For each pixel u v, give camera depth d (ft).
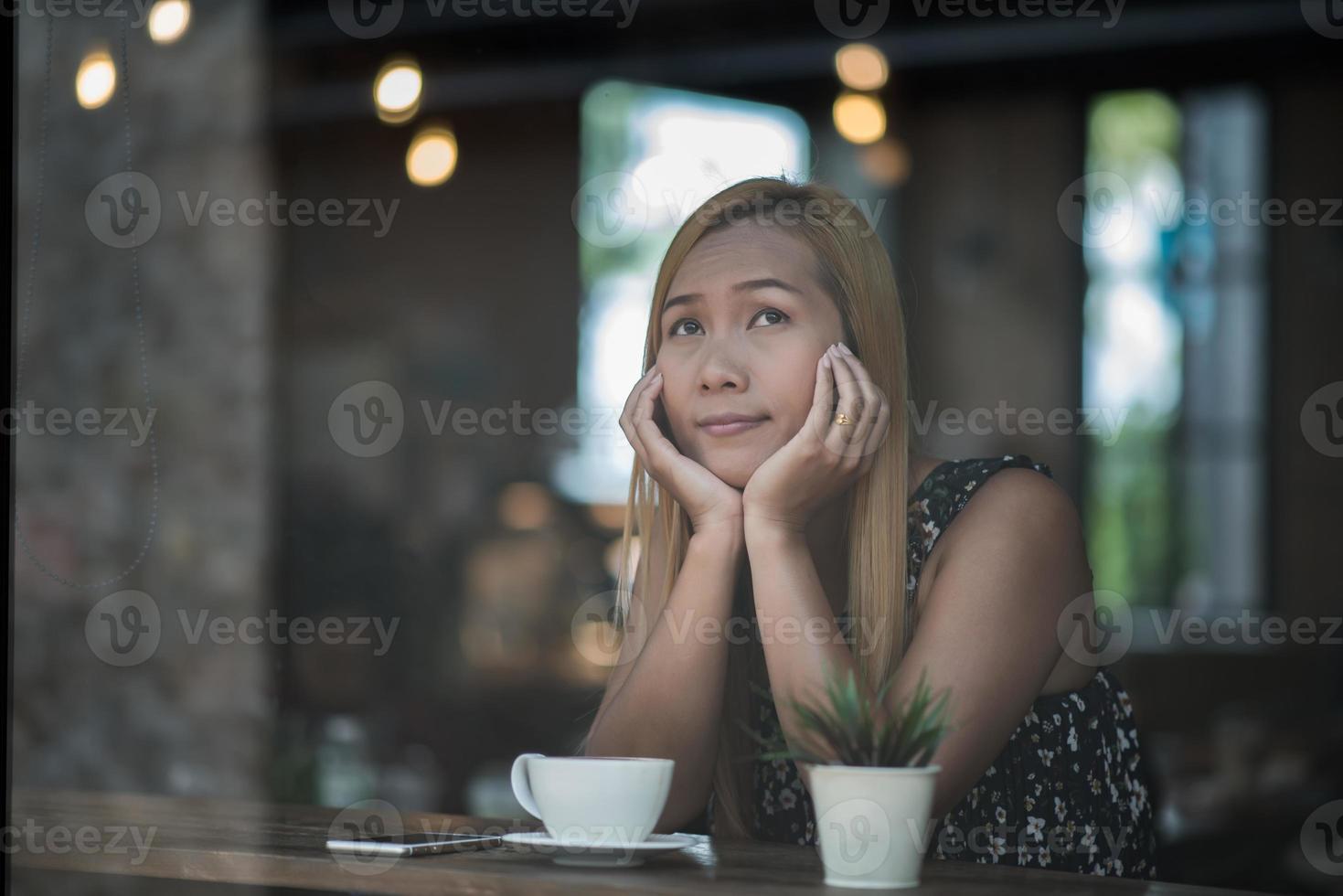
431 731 14.17
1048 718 4.44
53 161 11.79
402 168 15.44
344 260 14.70
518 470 16.16
